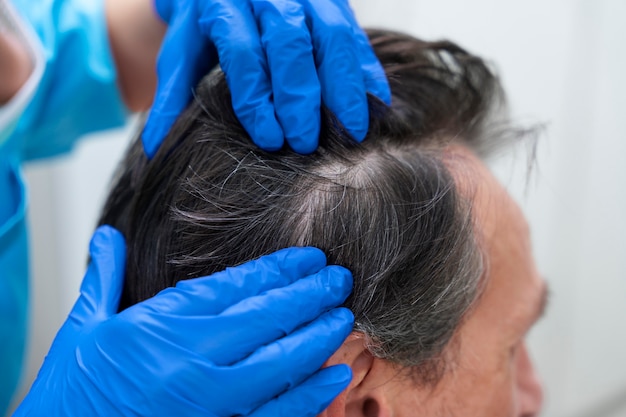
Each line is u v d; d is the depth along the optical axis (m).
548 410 1.16
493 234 0.62
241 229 0.55
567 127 1.13
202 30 0.62
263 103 0.57
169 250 0.57
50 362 0.57
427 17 1.17
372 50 0.65
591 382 1.16
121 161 0.73
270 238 0.55
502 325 0.63
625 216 1.10
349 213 0.54
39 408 0.55
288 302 0.52
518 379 0.77
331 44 0.58
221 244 0.56
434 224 0.55
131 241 0.62
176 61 0.64
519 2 1.12
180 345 0.50
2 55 0.73
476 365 0.62
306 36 0.58
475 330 0.62
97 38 0.91
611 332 1.13
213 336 0.51
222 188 0.55
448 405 0.61
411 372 0.58
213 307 0.52
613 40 1.08
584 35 1.09
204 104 0.60
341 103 0.58
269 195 0.55
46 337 1.44
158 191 0.59
